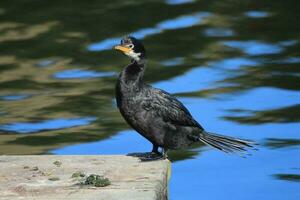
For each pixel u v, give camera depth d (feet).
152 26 72.79
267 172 42.83
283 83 57.47
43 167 30.40
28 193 27.30
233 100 53.93
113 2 82.17
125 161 31.22
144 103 33.32
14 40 69.77
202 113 51.37
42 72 61.21
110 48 66.80
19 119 50.80
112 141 46.78
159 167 30.30
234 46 67.15
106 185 27.91
